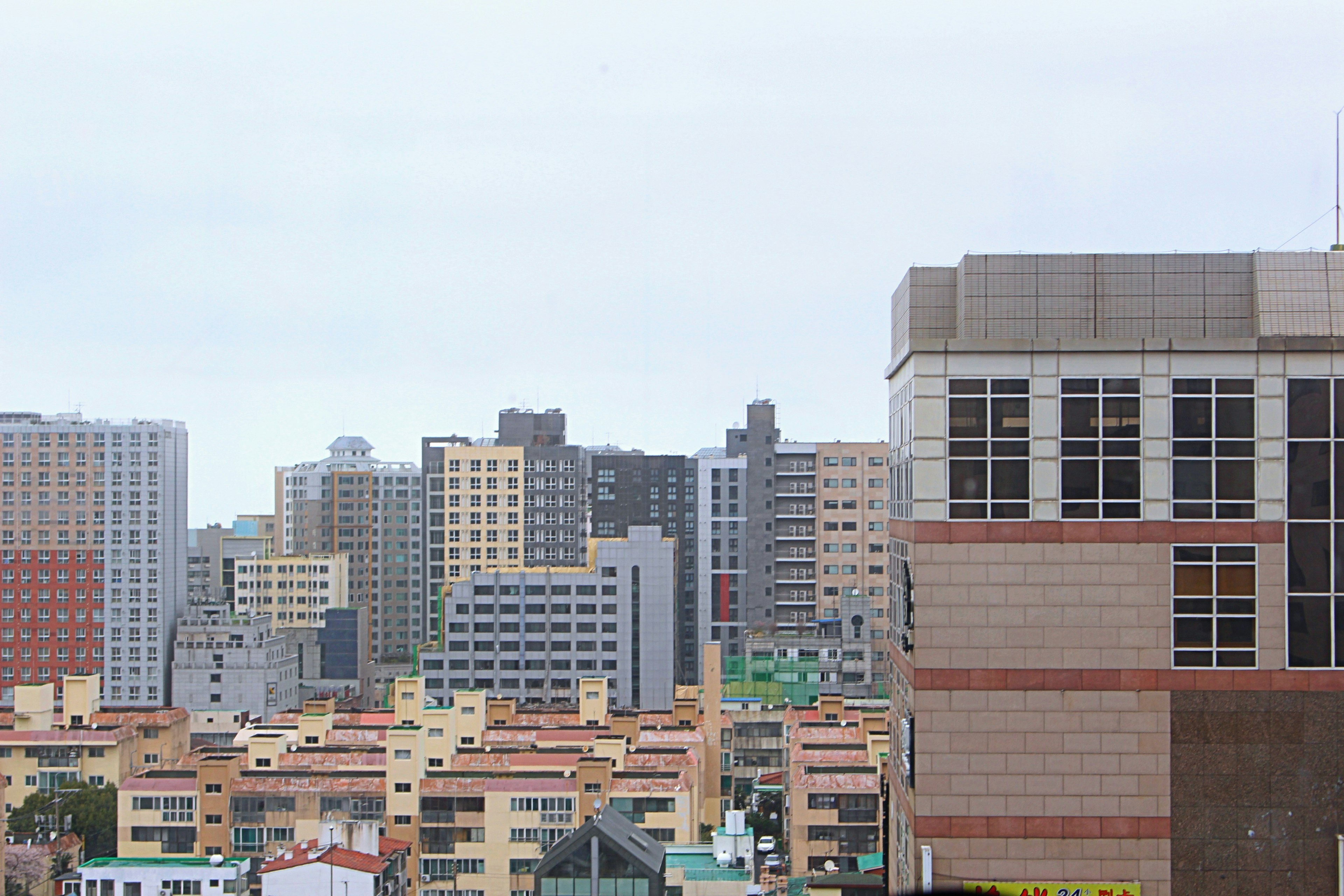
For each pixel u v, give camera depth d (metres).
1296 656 52.28
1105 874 52.53
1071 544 52.84
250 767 153.75
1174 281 55.09
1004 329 55.44
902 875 59.75
